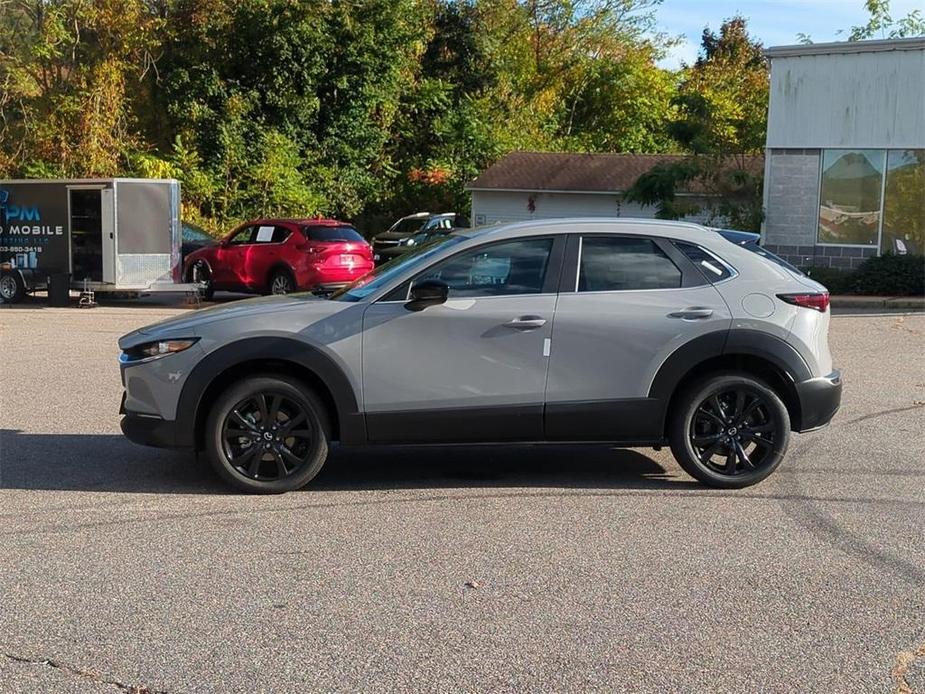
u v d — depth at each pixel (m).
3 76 29.17
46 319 18.00
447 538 5.85
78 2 29.11
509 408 6.68
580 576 5.23
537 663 4.20
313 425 6.73
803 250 22.97
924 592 5.04
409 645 4.38
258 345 6.58
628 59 48.00
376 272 7.27
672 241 6.88
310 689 3.96
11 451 8.00
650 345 6.68
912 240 21.94
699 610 4.79
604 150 45.91
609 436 6.79
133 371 6.71
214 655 4.27
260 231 21.08
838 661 4.24
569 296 6.73
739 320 6.73
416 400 6.66
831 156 22.41
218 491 6.86
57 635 4.48
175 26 31.97
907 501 6.66
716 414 6.86
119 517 6.27
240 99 32.22
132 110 31.05
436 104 38.59
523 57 46.19
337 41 34.25
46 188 20.12
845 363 12.75
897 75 21.55
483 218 34.25
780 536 5.91
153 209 20.03
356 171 36.03
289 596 4.94
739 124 25.86
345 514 6.33
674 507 6.51
